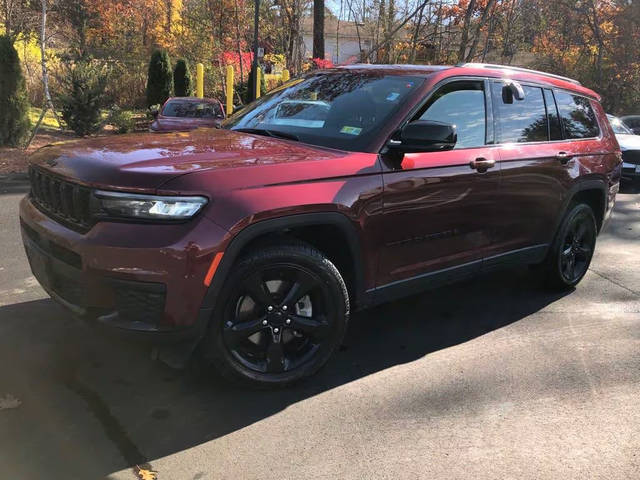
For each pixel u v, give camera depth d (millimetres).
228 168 2797
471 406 3123
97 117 15070
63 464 2436
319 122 3703
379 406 3074
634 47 23406
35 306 4059
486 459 2666
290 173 2932
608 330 4289
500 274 5629
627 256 6633
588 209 5066
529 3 22469
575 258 5168
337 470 2531
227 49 23203
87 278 2643
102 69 16734
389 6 17438
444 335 4090
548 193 4465
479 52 18375
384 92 3723
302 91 4207
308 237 3266
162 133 3756
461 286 5223
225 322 2875
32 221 3088
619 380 3488
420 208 3477
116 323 2658
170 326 2650
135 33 25844
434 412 3043
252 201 2756
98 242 2590
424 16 17078
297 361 3189
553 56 25859
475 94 4004
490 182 3900
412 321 4336
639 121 16578
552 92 4766
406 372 3486
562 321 4445
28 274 4703
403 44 17828
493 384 3377
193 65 22953
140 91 22578
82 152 3062
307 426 2852
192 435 2719
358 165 3186
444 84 3760
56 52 19703
